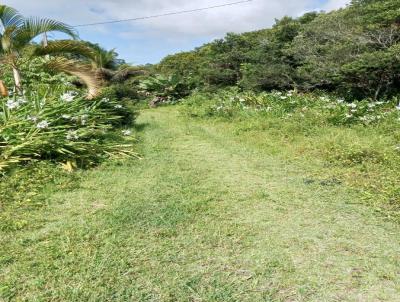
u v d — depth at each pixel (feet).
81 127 21.49
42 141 17.47
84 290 8.30
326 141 22.03
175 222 11.80
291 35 56.18
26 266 9.18
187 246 10.34
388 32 38.04
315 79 43.24
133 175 16.94
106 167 18.01
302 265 9.50
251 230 11.40
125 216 12.15
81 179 16.12
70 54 26.43
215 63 65.72
